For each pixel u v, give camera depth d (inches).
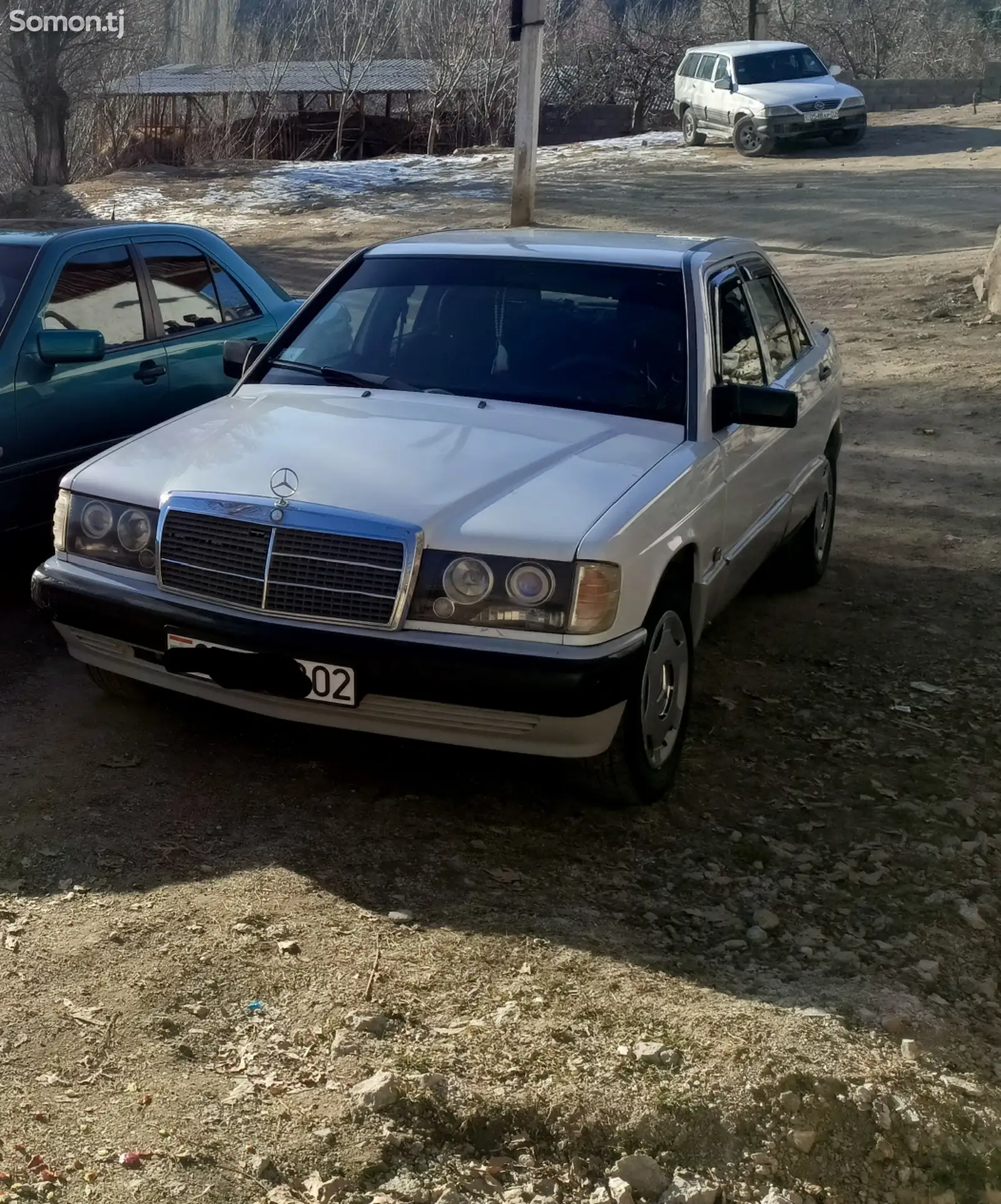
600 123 1459.2
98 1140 108.0
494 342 190.7
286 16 1631.4
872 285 575.5
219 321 269.7
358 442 167.6
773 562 253.4
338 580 148.8
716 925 144.8
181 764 172.9
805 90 1058.1
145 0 1338.6
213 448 168.6
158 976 129.3
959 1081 124.1
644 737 162.4
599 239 212.7
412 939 137.6
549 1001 128.7
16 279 230.5
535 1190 107.2
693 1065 120.6
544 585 144.6
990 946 146.4
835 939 144.1
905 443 358.9
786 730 195.3
